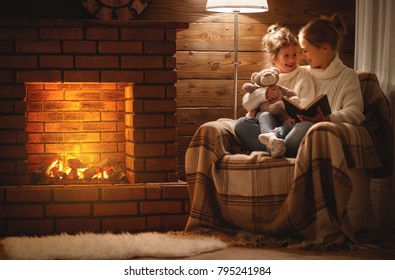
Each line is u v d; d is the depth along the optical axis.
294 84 3.80
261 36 4.44
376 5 3.94
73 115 4.19
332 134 3.21
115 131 4.23
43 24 3.77
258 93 3.66
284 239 3.29
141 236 3.34
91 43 3.82
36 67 3.79
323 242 3.17
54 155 4.18
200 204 3.49
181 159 4.40
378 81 3.76
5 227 3.72
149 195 3.82
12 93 3.78
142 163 3.90
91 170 3.88
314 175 3.22
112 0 4.23
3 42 3.76
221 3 4.00
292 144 3.39
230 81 4.42
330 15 4.49
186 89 4.38
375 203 3.95
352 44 4.53
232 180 3.42
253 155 3.41
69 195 3.75
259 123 3.59
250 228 3.41
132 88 3.89
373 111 3.72
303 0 4.46
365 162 3.38
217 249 3.16
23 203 3.73
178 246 3.08
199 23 4.38
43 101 4.16
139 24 3.85
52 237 3.30
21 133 3.79
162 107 3.90
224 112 4.43
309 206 3.26
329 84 3.69
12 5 4.18
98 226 3.78
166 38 3.89
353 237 3.21
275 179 3.32
